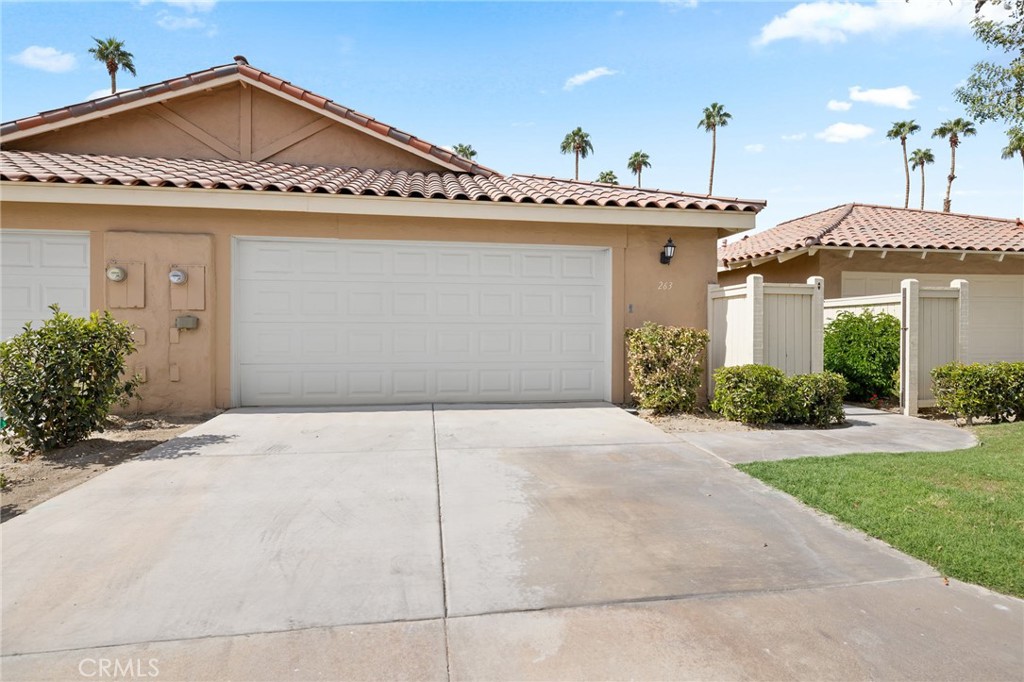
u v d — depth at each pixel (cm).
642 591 316
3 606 294
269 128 1033
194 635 271
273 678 243
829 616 293
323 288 848
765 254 1251
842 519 414
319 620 285
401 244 862
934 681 244
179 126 1001
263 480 500
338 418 759
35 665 249
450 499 456
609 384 897
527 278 895
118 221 785
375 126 1041
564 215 844
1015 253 1166
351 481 499
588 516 423
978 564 340
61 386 578
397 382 870
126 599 302
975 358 1238
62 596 304
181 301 794
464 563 347
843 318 1013
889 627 283
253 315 835
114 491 468
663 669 251
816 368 833
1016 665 254
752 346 790
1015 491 461
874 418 817
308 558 352
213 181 780
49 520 407
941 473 511
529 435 671
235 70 991
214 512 424
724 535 391
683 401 793
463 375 884
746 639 273
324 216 829
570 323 906
